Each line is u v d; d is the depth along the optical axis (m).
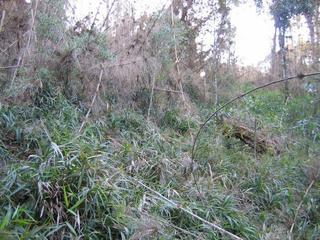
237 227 4.21
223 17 9.73
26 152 4.58
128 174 4.70
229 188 5.19
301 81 9.95
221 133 6.75
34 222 3.30
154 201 4.14
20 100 5.43
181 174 5.08
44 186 3.53
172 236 3.70
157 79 7.21
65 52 6.19
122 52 6.93
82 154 3.99
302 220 4.82
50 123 5.17
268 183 5.42
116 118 6.10
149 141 5.70
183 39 8.15
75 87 6.21
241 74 11.02
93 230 3.45
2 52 5.85
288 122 8.50
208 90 8.78
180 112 7.20
